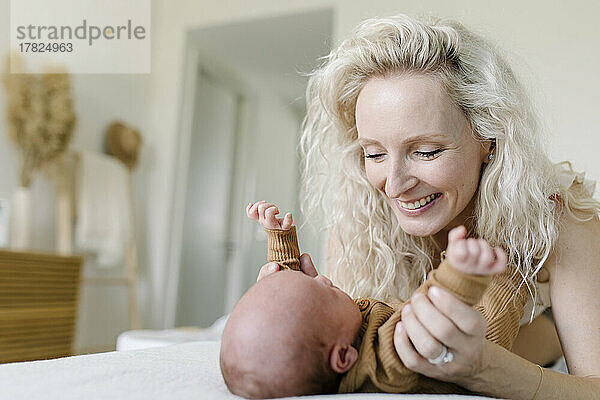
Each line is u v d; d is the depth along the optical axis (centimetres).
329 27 444
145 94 470
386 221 131
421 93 103
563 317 106
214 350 110
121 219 417
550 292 111
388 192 107
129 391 71
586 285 106
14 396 68
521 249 110
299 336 76
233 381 77
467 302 71
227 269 502
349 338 81
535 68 359
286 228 104
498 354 80
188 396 71
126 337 220
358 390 80
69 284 310
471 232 120
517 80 118
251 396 76
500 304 103
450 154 104
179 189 463
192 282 472
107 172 412
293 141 566
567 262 108
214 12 457
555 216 111
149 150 468
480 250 68
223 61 502
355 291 133
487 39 118
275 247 105
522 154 110
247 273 504
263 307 78
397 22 110
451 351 74
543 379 83
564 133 347
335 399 70
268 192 532
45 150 375
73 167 402
